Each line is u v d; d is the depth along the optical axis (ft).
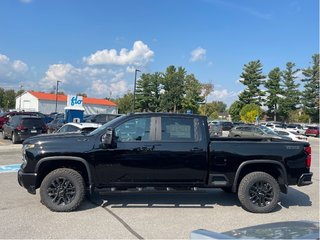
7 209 23.21
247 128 92.53
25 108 317.01
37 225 20.01
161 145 23.88
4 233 18.54
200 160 24.02
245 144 24.40
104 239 17.97
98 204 25.00
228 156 24.17
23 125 71.41
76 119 89.66
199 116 24.75
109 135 22.91
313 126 174.50
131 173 23.70
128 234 18.83
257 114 219.61
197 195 28.45
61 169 23.24
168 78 291.58
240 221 21.86
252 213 23.85
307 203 27.12
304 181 24.80
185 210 24.07
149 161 23.71
